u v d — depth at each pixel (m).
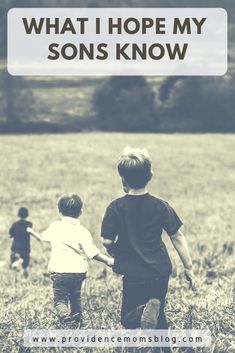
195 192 54.56
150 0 199.25
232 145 93.88
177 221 8.39
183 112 114.00
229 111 112.50
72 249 10.37
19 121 107.38
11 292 15.95
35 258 26.06
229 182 61.75
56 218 40.84
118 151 87.62
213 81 115.19
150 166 8.41
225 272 18.06
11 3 169.38
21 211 21.33
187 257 8.45
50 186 58.81
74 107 125.19
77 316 10.27
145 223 8.28
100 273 19.38
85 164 75.75
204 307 11.01
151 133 109.44
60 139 98.81
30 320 10.28
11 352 8.88
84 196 52.06
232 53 153.50
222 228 34.31
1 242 32.94
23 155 81.81
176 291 14.09
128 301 8.22
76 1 153.62
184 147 91.50
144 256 8.17
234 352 8.80
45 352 8.89
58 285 10.33
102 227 8.36
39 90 134.25
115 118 116.00
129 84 120.19
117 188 58.09
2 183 60.31
